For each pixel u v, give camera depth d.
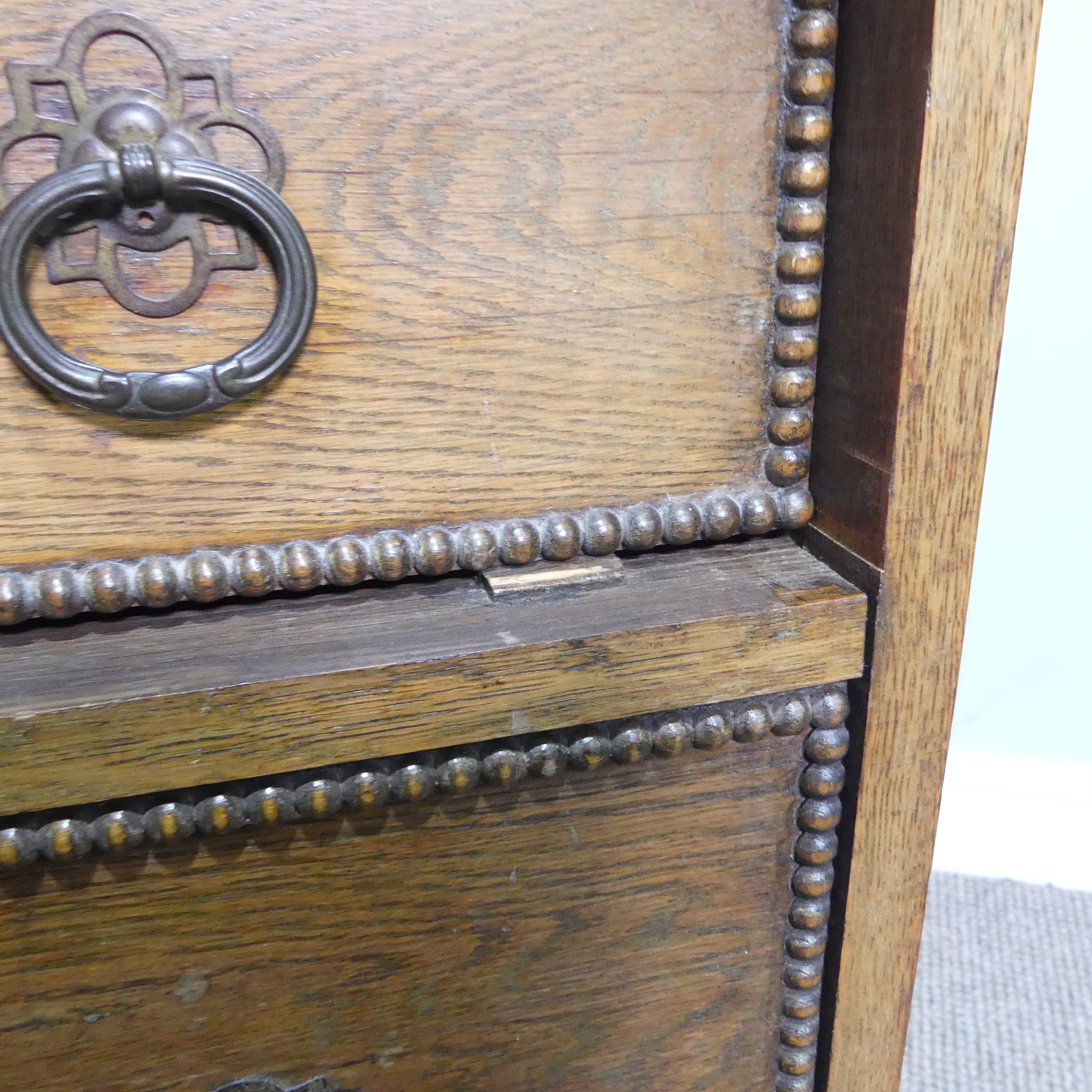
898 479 0.29
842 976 0.35
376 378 0.28
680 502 0.32
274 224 0.25
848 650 0.31
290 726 0.27
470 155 0.27
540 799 0.31
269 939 0.30
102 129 0.24
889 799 0.33
